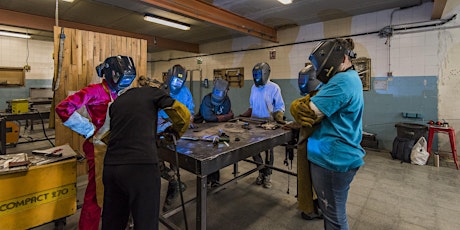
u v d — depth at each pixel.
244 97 6.89
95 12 4.79
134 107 1.31
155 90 1.45
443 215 2.22
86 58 3.21
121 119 1.29
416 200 2.53
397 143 3.99
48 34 6.84
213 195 2.67
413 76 4.32
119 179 1.22
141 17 5.12
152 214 1.24
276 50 6.08
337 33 5.08
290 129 2.17
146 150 1.25
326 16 4.89
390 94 4.55
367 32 4.71
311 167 1.40
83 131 1.63
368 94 4.77
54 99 3.00
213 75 7.65
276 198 2.60
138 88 1.45
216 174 2.69
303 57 5.61
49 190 1.80
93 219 1.73
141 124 1.28
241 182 3.05
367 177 3.21
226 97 2.85
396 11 4.39
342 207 1.31
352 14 4.77
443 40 4.03
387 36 4.50
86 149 1.77
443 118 4.11
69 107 1.53
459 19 3.88
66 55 3.04
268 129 2.21
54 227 2.01
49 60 7.93
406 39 4.34
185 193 2.71
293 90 5.84
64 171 1.87
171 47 7.20
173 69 2.46
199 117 2.75
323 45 1.30
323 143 1.29
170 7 3.62
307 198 1.55
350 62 1.34
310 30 5.46
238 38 6.88
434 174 3.30
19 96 7.41
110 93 1.73
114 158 1.25
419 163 3.71
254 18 5.01
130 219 1.81
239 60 6.93
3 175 1.59
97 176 1.72
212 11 4.25
